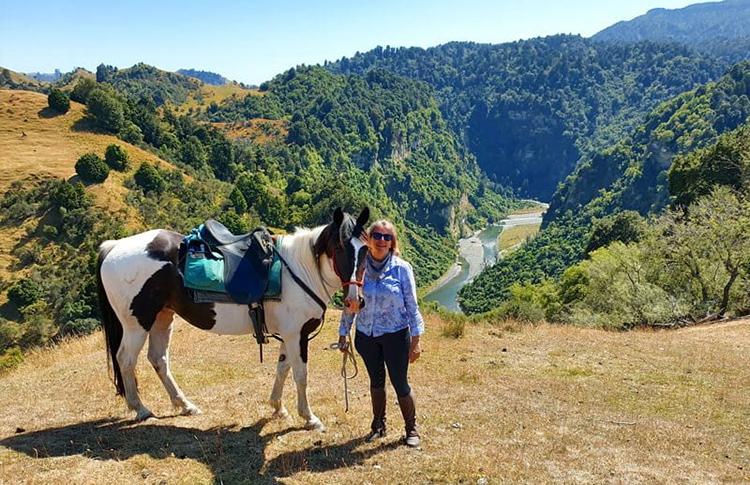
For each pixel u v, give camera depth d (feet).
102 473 13.66
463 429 17.89
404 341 15.14
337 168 482.69
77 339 40.27
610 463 15.44
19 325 134.00
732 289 65.57
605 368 29.37
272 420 17.88
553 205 452.35
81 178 200.13
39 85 574.56
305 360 16.87
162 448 15.31
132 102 299.79
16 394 21.53
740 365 30.48
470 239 524.93
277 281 16.14
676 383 26.30
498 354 32.50
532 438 17.33
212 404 19.81
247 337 34.55
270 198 273.95
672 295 68.80
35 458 14.47
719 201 69.77
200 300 16.44
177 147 299.99
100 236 171.42
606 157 404.16
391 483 13.55
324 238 15.94
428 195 547.90
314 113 561.02
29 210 178.40
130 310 16.90
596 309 78.28
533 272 277.64
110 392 21.27
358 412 19.13
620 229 151.02
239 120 533.55
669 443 17.67
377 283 14.84
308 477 13.75
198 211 223.71
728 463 16.22
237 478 13.67
